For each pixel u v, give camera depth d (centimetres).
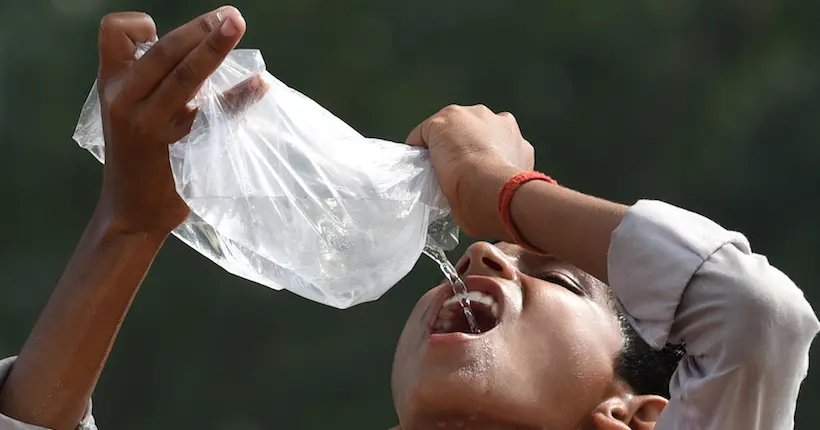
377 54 3591
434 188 881
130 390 3319
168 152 801
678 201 3544
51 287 3406
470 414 860
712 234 775
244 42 3556
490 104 3594
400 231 865
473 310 909
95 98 838
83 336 823
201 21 762
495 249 916
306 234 838
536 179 835
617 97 3600
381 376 3231
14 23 3491
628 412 880
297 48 3566
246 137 831
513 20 3616
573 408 869
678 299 765
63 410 824
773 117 3506
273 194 830
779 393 765
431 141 890
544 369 867
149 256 831
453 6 3625
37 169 3488
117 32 787
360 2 3597
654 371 900
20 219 3481
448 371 856
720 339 756
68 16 3525
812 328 764
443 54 3612
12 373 834
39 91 3481
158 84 772
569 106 3600
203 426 3325
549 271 919
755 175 3484
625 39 3606
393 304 3247
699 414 769
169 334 3353
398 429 897
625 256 779
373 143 881
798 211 3459
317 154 849
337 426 3241
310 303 3331
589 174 3600
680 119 3581
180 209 827
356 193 851
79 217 3512
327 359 3262
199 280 3356
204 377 3334
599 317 895
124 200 818
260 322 3344
